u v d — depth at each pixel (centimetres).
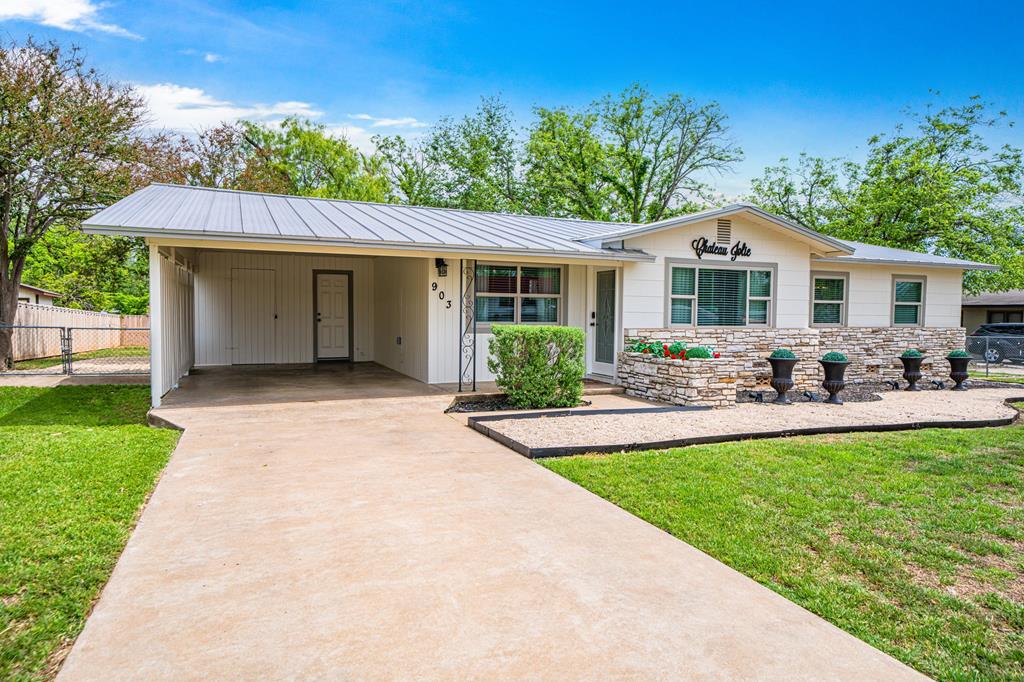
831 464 557
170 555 343
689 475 516
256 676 230
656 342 1011
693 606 292
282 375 1166
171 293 924
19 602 288
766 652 253
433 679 230
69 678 227
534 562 339
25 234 1386
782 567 339
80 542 358
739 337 1105
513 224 1217
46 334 1686
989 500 462
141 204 888
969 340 1883
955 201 2292
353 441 631
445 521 402
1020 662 251
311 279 1418
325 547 356
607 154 2858
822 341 1189
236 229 756
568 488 479
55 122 1334
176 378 993
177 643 253
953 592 314
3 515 400
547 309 1100
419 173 3225
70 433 670
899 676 238
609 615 281
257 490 463
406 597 296
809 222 2708
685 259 1082
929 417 806
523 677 232
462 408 830
